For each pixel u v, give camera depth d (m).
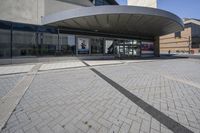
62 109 4.23
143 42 28.44
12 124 3.43
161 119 3.63
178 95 5.35
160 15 16.06
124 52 25.58
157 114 3.89
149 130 3.18
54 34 18.27
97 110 4.16
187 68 12.27
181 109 4.18
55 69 11.40
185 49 59.91
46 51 17.73
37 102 4.74
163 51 70.56
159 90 5.97
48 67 12.40
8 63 14.57
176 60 20.41
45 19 17.06
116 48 24.47
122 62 16.52
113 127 3.31
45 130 3.21
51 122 3.53
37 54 17.14
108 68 12.04
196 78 8.24
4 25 15.03
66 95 5.40
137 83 7.09
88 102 4.73
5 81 7.50
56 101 4.82
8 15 15.38
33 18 17.08
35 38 17.03
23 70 10.80
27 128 3.28
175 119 3.63
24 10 16.44
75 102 4.74
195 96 5.24
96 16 15.25
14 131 3.16
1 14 14.96
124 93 5.61
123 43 25.39
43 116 3.82
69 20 16.02
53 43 18.20
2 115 3.83
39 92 5.75
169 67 12.84
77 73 9.79
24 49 16.28
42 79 8.00
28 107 4.36
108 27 20.30
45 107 4.36
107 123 3.48
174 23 19.66
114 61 17.64
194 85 6.71
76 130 3.21
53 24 17.48
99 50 22.38
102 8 14.62
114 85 6.75
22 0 16.34
